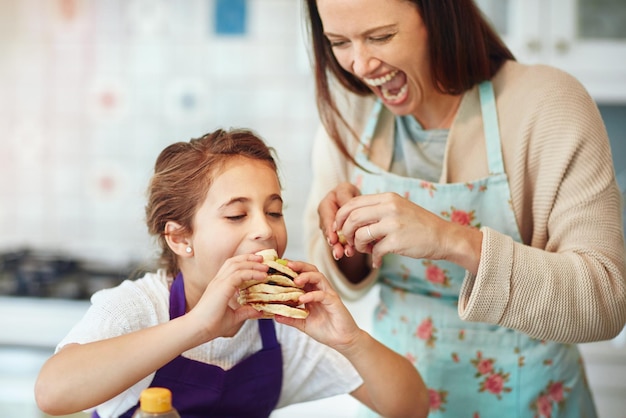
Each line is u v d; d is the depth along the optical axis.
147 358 1.11
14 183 3.07
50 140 3.05
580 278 1.21
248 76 2.98
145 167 3.04
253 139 1.29
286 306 1.14
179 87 3.00
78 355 1.12
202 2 2.97
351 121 1.55
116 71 3.02
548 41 2.64
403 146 1.51
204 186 1.22
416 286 1.52
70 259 2.92
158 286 1.28
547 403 1.45
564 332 1.22
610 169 1.32
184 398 1.22
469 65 1.38
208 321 1.11
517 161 1.37
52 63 3.03
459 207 1.42
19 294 2.62
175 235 1.25
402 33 1.27
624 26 2.62
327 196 1.45
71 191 3.06
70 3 3.00
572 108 1.33
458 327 1.48
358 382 1.34
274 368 1.31
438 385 1.49
